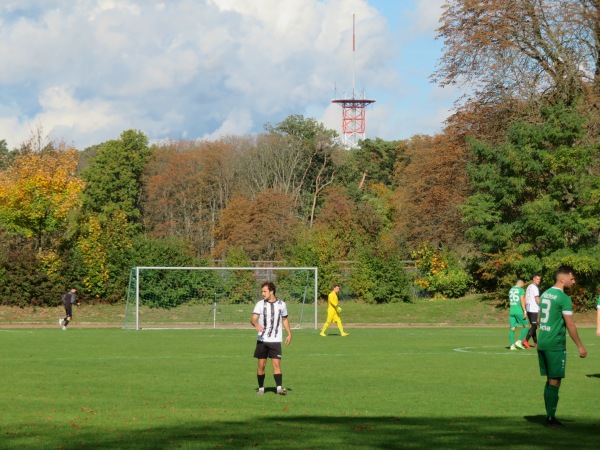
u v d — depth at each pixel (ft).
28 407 52.13
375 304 205.26
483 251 194.08
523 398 57.21
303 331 154.92
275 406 52.95
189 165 338.13
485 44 190.80
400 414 49.49
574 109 183.52
